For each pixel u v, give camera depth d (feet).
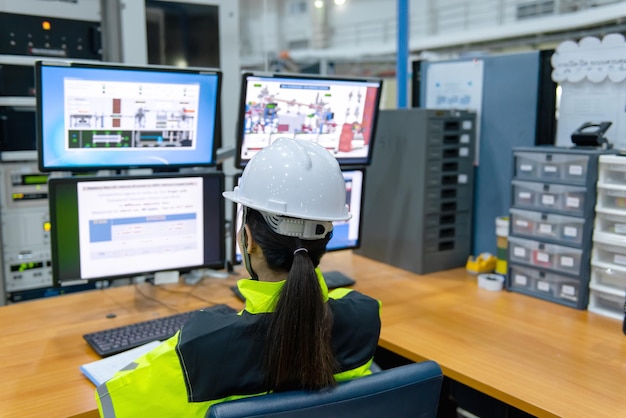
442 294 5.98
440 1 22.98
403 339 4.78
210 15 8.52
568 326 5.07
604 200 5.26
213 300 5.81
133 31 7.92
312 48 27.63
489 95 6.76
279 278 3.18
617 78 5.53
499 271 6.46
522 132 6.48
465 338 4.81
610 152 5.25
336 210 3.30
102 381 3.94
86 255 5.24
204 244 5.77
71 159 5.23
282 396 2.76
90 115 5.16
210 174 5.64
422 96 7.62
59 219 5.07
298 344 2.86
